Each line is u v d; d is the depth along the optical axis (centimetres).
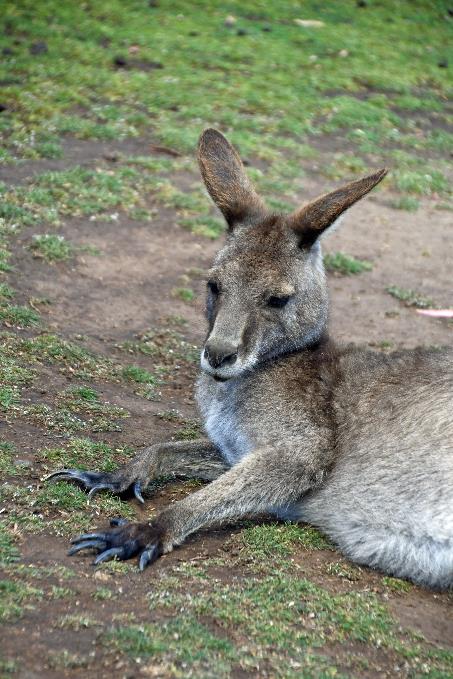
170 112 1905
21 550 694
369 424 785
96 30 2247
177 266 1384
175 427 984
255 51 2280
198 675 564
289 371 839
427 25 2673
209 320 863
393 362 827
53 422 910
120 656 573
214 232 1496
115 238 1426
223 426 858
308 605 660
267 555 731
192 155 1742
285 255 847
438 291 1462
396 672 605
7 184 1492
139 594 656
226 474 773
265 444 805
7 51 2073
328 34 2473
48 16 2295
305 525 796
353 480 768
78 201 1486
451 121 2155
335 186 1739
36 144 1666
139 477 828
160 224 1496
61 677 553
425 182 1827
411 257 1562
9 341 1061
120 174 1606
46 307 1190
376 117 2072
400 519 731
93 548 714
